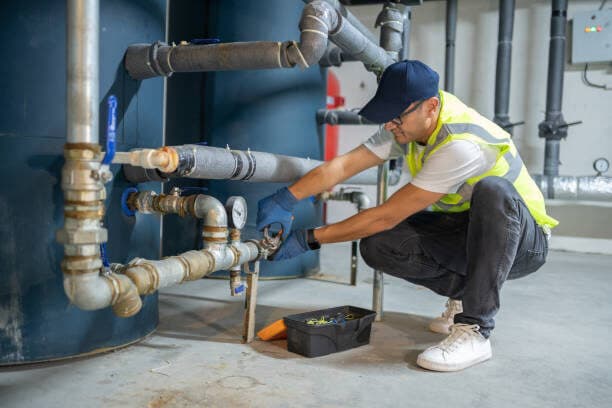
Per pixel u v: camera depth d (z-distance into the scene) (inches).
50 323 49.0
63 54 47.7
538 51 160.1
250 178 55.2
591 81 156.4
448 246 57.5
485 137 49.8
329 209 182.9
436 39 169.8
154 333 60.3
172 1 94.9
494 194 49.3
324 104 105.7
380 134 58.9
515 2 159.9
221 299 78.7
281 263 97.1
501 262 50.3
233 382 46.3
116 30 50.9
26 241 47.5
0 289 47.1
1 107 45.6
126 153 42.1
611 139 155.5
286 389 45.1
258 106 92.8
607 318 73.7
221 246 49.1
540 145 161.3
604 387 47.8
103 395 42.9
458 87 169.0
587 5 155.7
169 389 44.4
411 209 49.8
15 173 46.6
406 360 53.5
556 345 60.1
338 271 108.2
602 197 142.0
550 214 160.1
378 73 71.9
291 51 48.2
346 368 50.7
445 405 42.9
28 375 46.6
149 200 52.1
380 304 69.3
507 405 43.3
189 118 94.7
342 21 53.5
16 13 45.6
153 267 42.3
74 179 37.4
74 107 37.0
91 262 37.9
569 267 122.2
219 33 92.7
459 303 63.2
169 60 51.1
